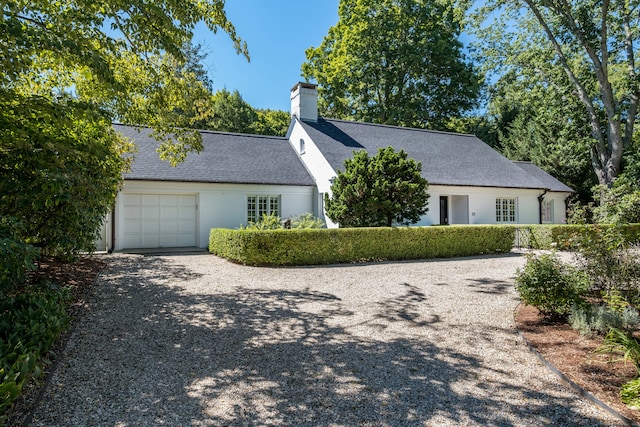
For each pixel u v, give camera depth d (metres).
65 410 2.86
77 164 5.09
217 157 15.49
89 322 4.96
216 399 3.09
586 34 17.52
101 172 6.23
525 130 26.62
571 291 4.92
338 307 5.97
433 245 11.79
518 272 5.47
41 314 3.71
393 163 12.05
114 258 10.84
